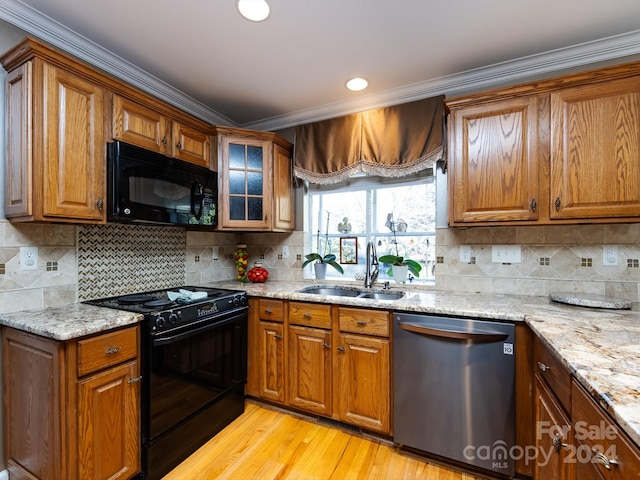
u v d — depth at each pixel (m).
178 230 2.47
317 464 1.71
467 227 2.06
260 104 2.55
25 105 1.42
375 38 1.75
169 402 1.66
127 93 1.78
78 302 1.81
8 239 1.54
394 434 1.79
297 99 2.47
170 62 1.98
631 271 1.76
